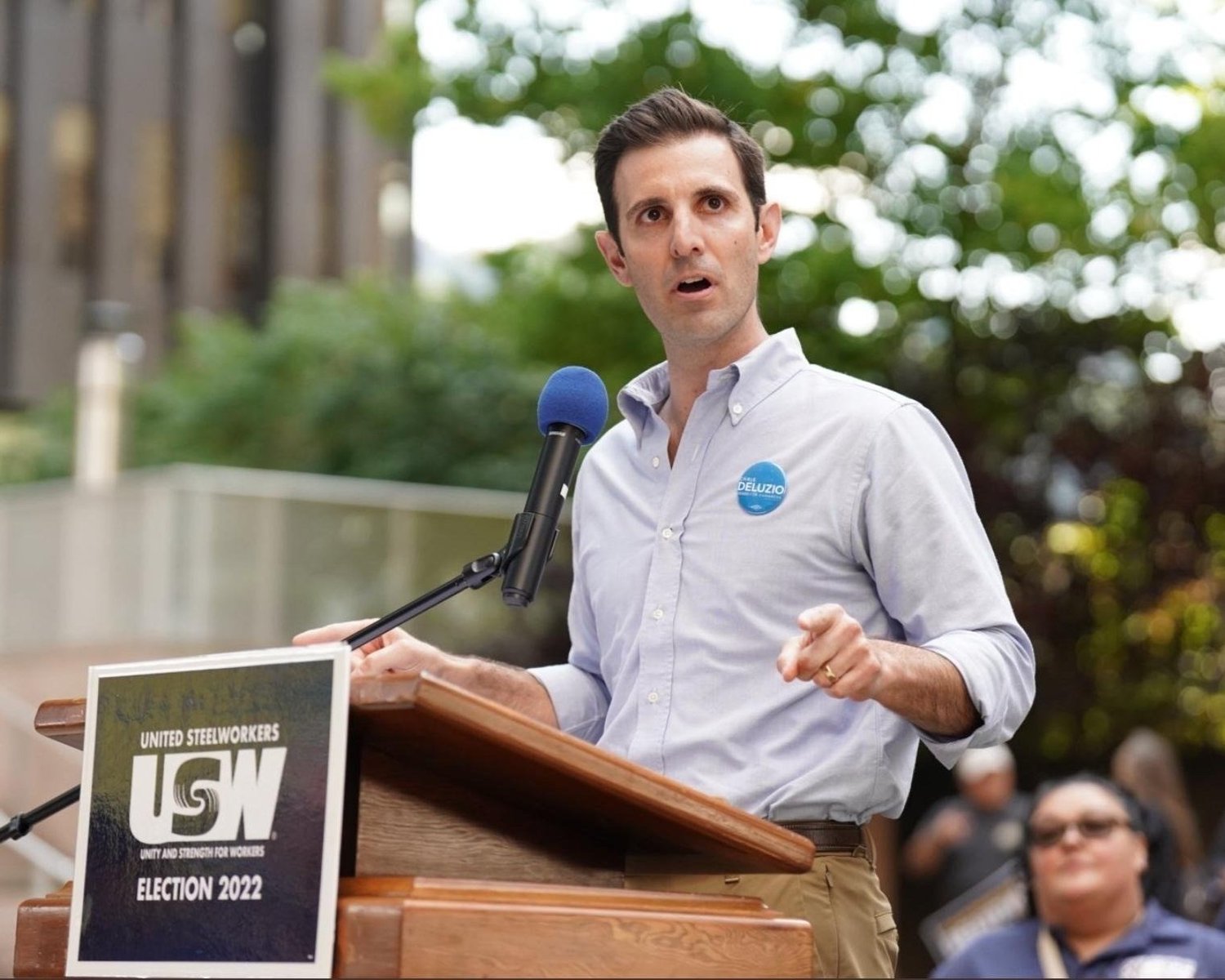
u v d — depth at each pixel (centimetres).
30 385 5744
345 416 4947
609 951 427
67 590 3077
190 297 6028
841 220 3253
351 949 405
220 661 443
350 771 445
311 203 6234
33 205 5784
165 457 5072
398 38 3512
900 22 3244
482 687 638
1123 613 3148
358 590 3095
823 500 606
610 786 443
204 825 436
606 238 666
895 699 516
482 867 474
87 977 450
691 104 639
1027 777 3250
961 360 3231
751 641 604
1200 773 3175
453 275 5356
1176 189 3200
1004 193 3175
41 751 2155
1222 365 3156
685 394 652
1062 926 958
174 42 6044
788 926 458
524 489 4822
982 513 3144
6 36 5762
